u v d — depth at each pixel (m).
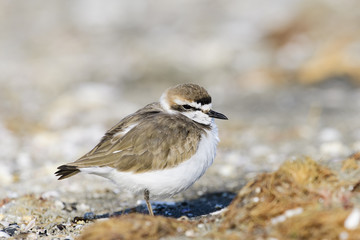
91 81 20.78
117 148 7.52
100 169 7.46
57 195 9.45
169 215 8.49
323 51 20.39
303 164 6.89
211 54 22.05
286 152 12.37
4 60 24.39
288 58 21.38
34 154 12.67
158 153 7.50
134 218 6.51
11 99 18.69
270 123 15.00
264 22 25.31
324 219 5.76
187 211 8.68
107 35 26.97
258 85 19.33
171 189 7.67
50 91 19.80
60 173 7.36
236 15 27.19
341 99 17.00
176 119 7.90
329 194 6.30
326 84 18.69
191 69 21.36
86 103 17.50
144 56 22.94
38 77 21.58
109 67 22.30
